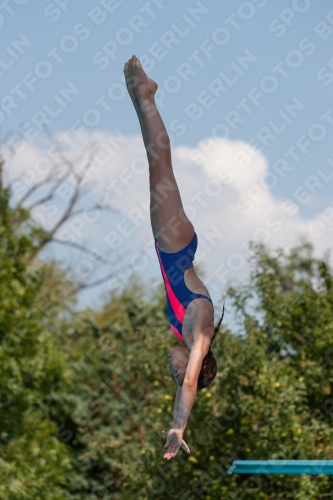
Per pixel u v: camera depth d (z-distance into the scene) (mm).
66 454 36562
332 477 26469
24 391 33281
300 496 24734
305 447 25531
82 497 39969
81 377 40875
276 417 25469
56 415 40625
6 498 29031
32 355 33406
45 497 31703
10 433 33875
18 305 33094
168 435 11320
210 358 12484
